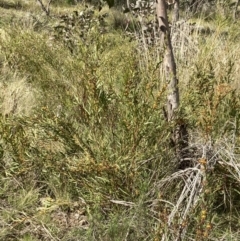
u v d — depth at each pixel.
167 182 2.99
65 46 4.93
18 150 3.13
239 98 3.34
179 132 3.11
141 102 2.90
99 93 3.02
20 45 5.01
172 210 2.70
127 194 2.95
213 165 2.88
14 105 4.11
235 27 4.23
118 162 2.90
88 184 3.00
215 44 4.06
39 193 3.29
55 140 3.06
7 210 3.08
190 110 3.08
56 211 3.10
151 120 2.90
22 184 3.29
